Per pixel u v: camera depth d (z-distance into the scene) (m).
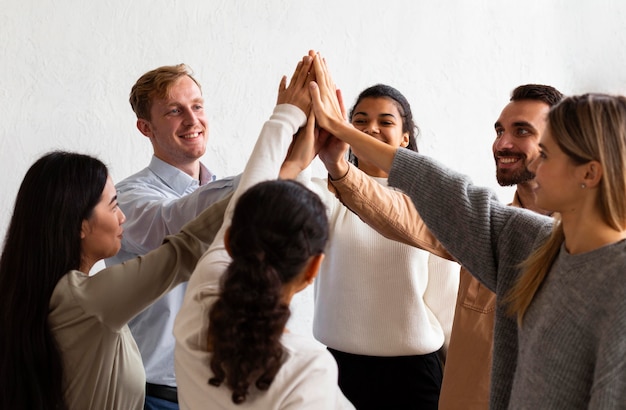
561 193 1.19
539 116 1.98
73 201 1.42
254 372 1.11
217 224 1.50
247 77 3.17
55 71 2.97
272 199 1.12
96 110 3.02
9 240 1.43
